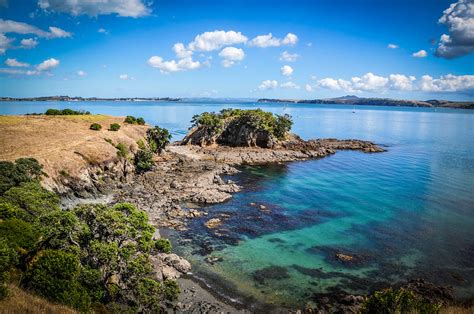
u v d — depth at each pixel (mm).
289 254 49625
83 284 29484
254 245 52250
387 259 48625
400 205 71750
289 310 36781
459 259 48781
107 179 80188
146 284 32250
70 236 32188
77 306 26781
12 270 29094
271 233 56875
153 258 43906
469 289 41312
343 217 64750
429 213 66938
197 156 122000
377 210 68625
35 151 73625
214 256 48406
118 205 36844
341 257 48812
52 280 27078
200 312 35625
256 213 66250
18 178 52375
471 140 184125
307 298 39125
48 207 39781
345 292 40469
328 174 101375
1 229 30609
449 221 62812
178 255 48344
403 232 57875
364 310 25641
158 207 66812
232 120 146000
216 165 107562
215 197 72875
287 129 150250
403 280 43250
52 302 26281
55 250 29406
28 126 98625
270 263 46906
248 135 140750
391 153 140625
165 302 36594
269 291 40250
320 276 43969
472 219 63781
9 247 29031
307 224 61062
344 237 55812
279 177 97375
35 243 31797
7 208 34156
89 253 32031
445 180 92562
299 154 130125
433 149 151125
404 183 89938
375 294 25906
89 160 79688
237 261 47188
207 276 43031
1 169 51969
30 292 26562
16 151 71938
